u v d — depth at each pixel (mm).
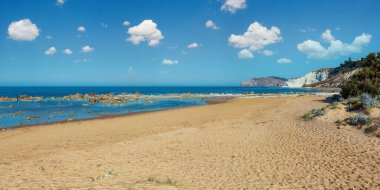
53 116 34250
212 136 19047
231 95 79250
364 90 31141
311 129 19031
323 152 13766
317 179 10383
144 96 74188
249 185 10016
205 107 42062
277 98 56906
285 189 9586
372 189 9188
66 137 20781
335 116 21359
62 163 13398
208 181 10484
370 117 18641
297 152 14070
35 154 15844
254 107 38438
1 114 36281
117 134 21453
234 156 13969
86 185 9797
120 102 53344
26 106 46469
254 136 18344
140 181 10141
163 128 23766
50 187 9633
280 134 18375
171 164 12945
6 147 17969
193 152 15062
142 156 14516
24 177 11070
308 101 42062
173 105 49062
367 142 14750
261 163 12656
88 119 31172
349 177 10367
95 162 13477
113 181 10367
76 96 66062
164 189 8969
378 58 39969
